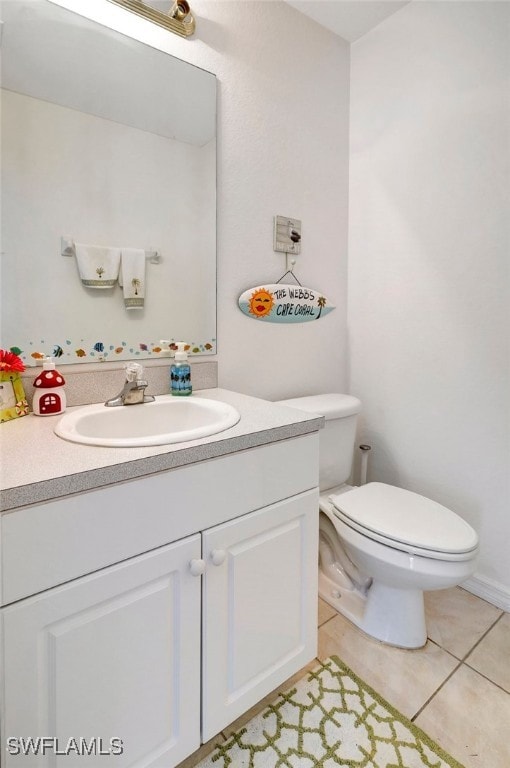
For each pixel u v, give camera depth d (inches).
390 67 66.2
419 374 66.2
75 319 46.4
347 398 66.7
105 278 48.1
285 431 38.8
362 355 74.5
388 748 38.9
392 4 63.2
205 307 56.6
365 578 59.1
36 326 43.9
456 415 62.1
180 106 52.1
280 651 41.8
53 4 42.7
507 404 56.4
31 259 43.2
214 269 56.8
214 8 54.2
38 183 43.0
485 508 59.8
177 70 51.4
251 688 39.4
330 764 37.6
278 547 40.3
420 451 67.1
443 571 44.6
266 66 60.4
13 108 41.2
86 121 45.6
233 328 60.0
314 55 66.6
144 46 48.7
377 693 44.8
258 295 61.4
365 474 70.9
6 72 40.7
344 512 52.3
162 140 51.1
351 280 75.3
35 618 26.0
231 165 57.5
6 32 40.6
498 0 53.1
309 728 41.0
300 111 65.4
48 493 25.6
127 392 44.7
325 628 54.9
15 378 40.9
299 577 43.0
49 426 37.7
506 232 54.6
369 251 71.9
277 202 63.3
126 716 31.2
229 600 36.7
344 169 73.3
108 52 46.4
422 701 43.9
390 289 69.2
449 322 61.7
